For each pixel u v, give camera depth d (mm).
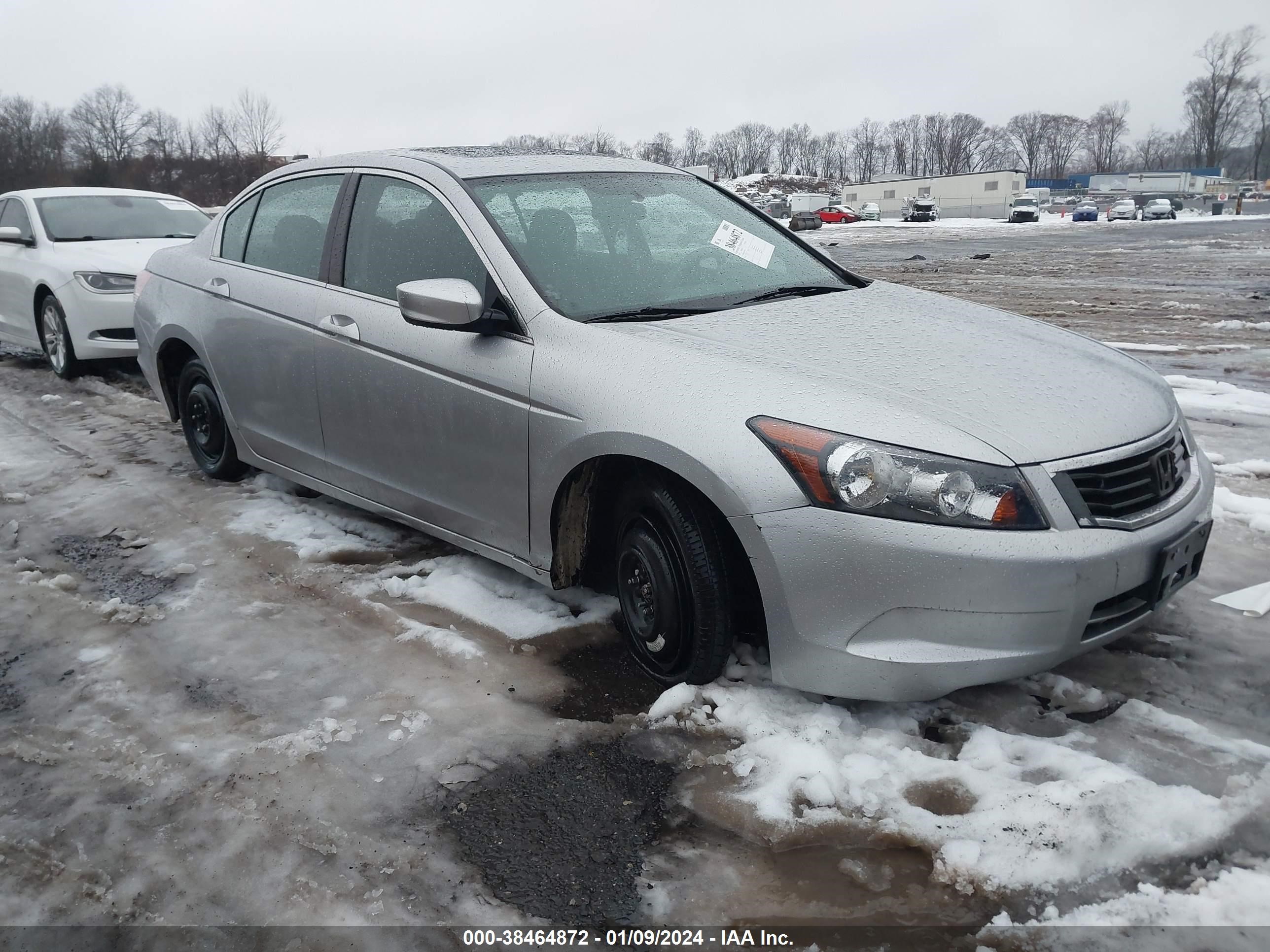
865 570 2418
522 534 3146
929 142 146250
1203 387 6551
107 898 2168
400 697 2916
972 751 2525
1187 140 134125
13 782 2582
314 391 3859
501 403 3078
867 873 2160
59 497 4785
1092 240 29500
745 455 2520
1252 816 2250
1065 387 2750
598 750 2623
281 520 4348
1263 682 2848
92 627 3434
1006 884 2094
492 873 2201
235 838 2334
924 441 2428
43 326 7641
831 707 2699
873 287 3654
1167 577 2607
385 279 3572
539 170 3631
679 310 3141
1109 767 2414
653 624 2863
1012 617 2398
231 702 2924
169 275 4824
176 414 5086
